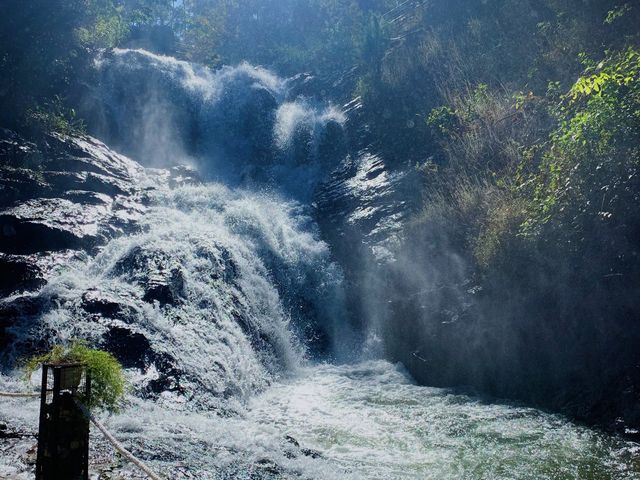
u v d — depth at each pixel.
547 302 8.90
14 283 9.95
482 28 18.00
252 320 11.40
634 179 8.20
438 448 6.85
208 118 21.88
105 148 16.92
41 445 3.41
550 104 12.37
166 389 7.89
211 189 16.23
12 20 17.09
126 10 28.58
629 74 8.73
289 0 39.53
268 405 8.95
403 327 11.23
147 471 3.29
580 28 14.02
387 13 26.56
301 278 13.96
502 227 9.96
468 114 14.54
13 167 13.69
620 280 8.06
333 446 6.94
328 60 26.30
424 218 12.59
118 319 8.78
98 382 3.63
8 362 7.75
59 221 11.87
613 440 6.92
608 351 8.01
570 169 9.10
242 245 13.19
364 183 16.38
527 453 6.60
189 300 10.26
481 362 9.52
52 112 16.86
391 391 9.68
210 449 5.70
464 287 10.44
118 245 11.65
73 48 19.44
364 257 13.54
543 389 8.59
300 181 19.06
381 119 18.64
